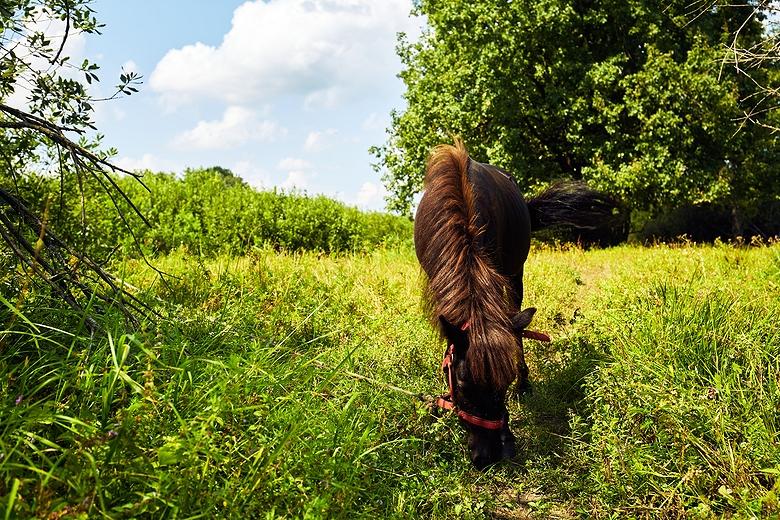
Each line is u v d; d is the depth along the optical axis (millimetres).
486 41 17062
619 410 3475
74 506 1854
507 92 16938
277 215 13953
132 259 6855
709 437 3135
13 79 3363
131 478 2098
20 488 1892
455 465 3443
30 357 3014
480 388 3076
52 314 3254
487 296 3180
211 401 2525
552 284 7492
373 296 6402
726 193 16672
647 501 2934
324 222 14508
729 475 2783
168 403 2432
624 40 17812
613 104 16750
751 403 3131
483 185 4062
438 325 3297
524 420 4180
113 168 3344
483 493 3236
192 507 2123
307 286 6344
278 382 3000
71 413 2344
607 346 4582
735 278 6480
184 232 11414
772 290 5625
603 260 10992
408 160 19828
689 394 3252
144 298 3986
